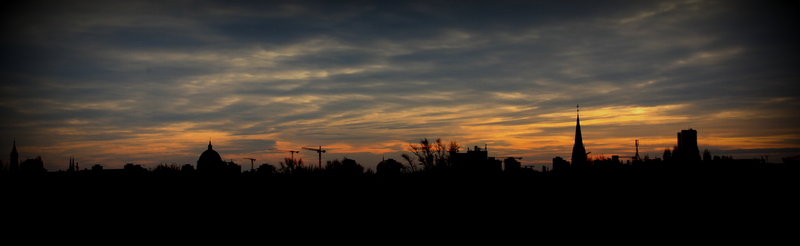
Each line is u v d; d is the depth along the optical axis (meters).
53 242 39.72
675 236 39.59
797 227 41.28
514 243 38.53
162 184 99.62
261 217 54.25
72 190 90.56
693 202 55.78
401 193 68.75
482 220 49.91
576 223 46.97
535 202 61.72
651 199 60.00
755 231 40.59
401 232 43.72
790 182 58.34
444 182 68.31
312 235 42.47
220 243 39.03
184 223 49.81
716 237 38.78
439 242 39.44
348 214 55.75
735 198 55.41
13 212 60.66
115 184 99.25
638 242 37.69
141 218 54.38
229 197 78.00
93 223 50.09
